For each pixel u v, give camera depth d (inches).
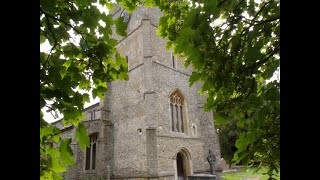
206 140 831.1
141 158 696.4
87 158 813.9
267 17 106.3
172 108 776.3
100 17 123.9
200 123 852.6
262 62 106.0
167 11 163.5
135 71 777.6
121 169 756.0
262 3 112.7
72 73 119.5
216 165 797.9
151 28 788.6
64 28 117.5
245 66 110.0
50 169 107.6
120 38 876.6
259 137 105.1
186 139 770.2
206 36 106.6
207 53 109.3
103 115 838.5
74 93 115.0
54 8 106.3
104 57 132.2
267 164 111.7
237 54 111.2
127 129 766.5
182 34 104.1
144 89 725.9
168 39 160.6
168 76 782.5
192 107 838.5
